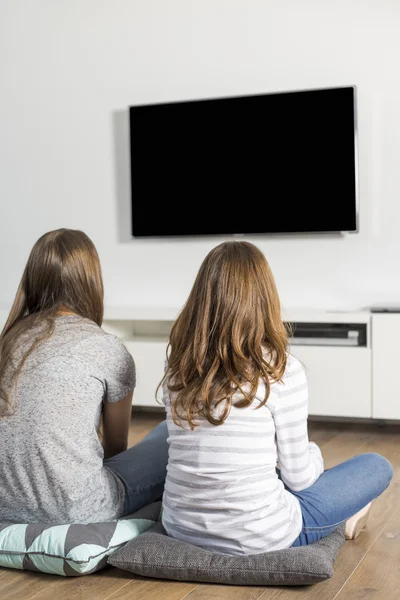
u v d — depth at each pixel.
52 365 1.88
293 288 3.97
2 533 1.90
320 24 3.82
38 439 1.86
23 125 4.41
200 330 1.74
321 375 3.65
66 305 1.97
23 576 1.87
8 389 1.89
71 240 1.99
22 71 4.38
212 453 1.71
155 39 4.11
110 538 1.87
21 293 2.02
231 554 1.77
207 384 1.70
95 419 1.95
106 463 2.08
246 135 3.95
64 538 1.83
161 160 4.11
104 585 1.80
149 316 3.94
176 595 1.73
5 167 4.46
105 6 4.18
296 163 3.87
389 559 1.94
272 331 1.74
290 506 1.79
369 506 2.10
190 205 4.09
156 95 4.13
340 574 1.84
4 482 1.91
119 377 1.97
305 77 3.86
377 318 3.54
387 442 3.41
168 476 1.84
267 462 1.74
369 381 3.58
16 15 4.36
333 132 3.78
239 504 1.72
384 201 3.78
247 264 1.76
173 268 4.19
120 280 4.30
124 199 4.25
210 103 3.99
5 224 4.49
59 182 4.37
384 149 3.76
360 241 3.84
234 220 4.02
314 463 1.90
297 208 3.89
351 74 3.79
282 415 1.73
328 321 3.64
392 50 3.71
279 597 1.71
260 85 3.94
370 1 3.73
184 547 1.79
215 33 4.00
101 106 4.24
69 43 4.27
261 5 3.91
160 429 2.28
